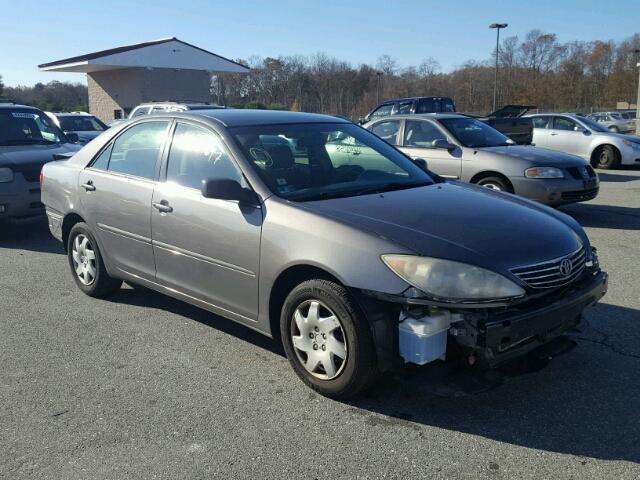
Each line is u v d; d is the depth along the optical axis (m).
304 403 3.56
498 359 3.16
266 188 3.88
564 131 16.77
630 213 9.48
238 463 2.98
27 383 3.89
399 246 3.24
